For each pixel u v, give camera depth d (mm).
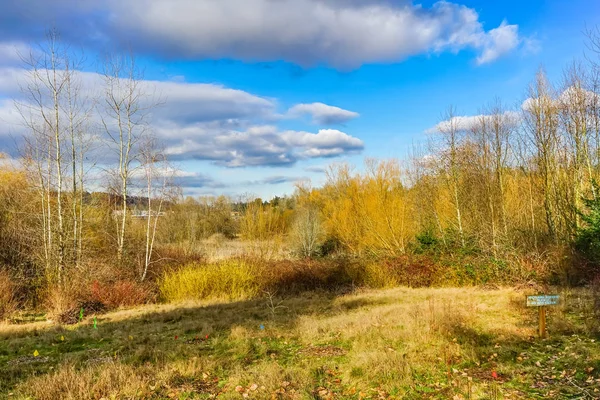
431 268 17844
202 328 9297
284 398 5105
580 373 5297
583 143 16594
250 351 7258
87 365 6383
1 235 15125
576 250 14133
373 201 25734
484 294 12945
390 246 23422
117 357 6691
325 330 8734
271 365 6262
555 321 7781
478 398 4871
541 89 17703
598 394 4617
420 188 24656
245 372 6031
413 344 6969
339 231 31359
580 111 16578
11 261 14977
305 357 6875
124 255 16859
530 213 18578
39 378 5730
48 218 15180
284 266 18344
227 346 7586
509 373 5605
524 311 9320
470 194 20047
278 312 11641
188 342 8031
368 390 5316
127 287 14219
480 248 17703
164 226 25359
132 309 13078
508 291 12953
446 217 22047
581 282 12727
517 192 19109
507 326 8047
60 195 15234
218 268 16625
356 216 29016
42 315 12375
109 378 5574
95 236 17938
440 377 5605
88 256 16328
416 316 8914
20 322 11422
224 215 37094
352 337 7875
